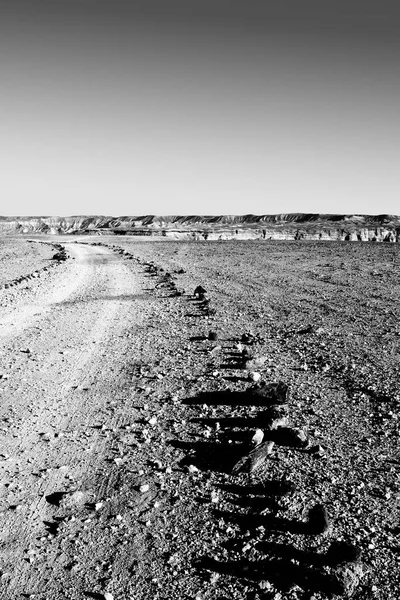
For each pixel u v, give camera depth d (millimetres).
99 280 23875
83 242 62562
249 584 4020
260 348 10766
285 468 5688
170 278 23859
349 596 3820
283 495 5117
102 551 4488
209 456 6082
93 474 5805
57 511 5125
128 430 6930
